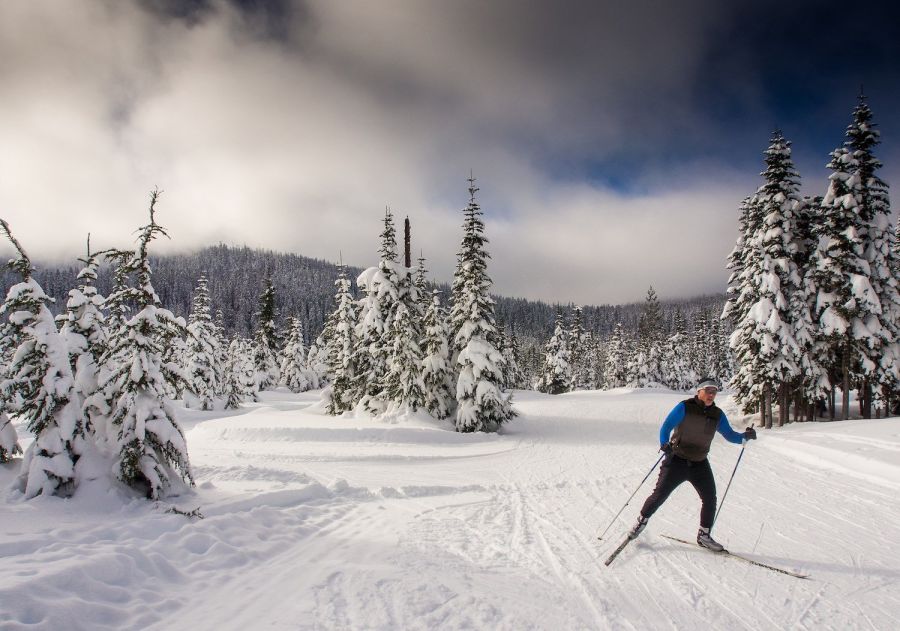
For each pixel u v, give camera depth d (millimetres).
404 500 8742
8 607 3318
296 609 3959
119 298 8328
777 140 21016
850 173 20062
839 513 7223
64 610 3492
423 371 22484
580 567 5098
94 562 4195
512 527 6789
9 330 7816
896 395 20234
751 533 6285
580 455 15180
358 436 18750
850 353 20141
